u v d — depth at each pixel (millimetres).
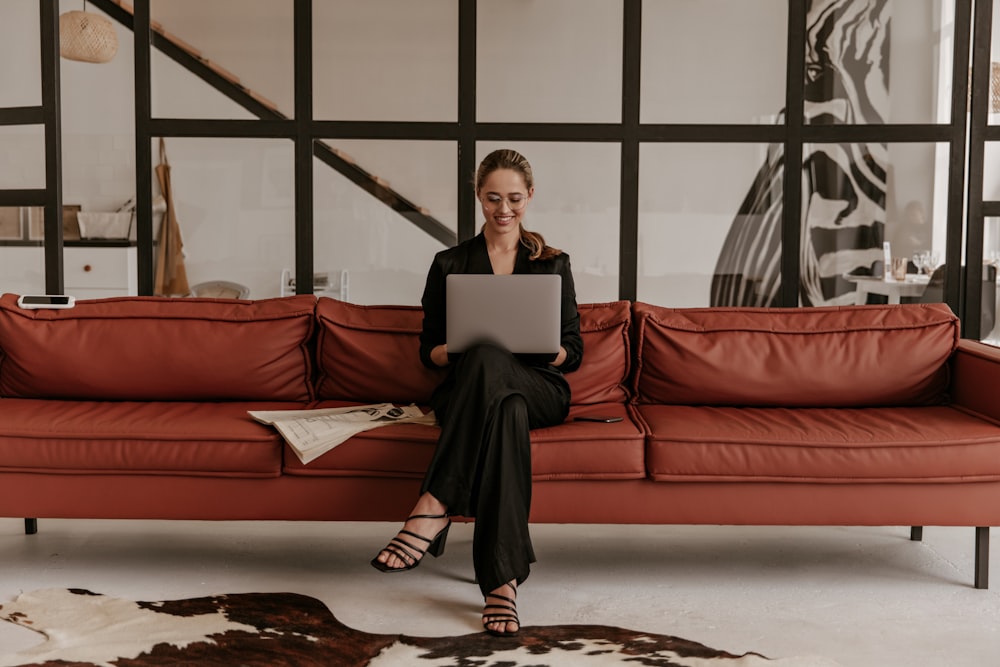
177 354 3086
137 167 3648
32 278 3633
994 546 3070
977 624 2418
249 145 3641
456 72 3605
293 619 2422
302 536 3146
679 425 2709
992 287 3572
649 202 3637
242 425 2715
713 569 2846
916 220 3609
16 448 2666
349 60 3605
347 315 3176
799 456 2617
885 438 2623
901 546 3074
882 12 3547
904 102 3570
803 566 2879
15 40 3543
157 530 3197
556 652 2223
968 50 3514
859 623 2422
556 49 3592
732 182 3623
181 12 3604
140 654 2199
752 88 3592
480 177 2885
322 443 2619
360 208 3658
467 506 2439
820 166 3609
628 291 3664
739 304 3666
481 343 2637
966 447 2617
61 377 3070
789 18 3559
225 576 2752
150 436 2662
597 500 2658
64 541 3072
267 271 3688
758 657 2189
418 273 3680
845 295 3648
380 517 2682
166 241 3668
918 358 3057
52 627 2355
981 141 3512
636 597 2607
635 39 3572
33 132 3566
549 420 2719
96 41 5438
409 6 3590
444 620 2430
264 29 3602
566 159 3629
